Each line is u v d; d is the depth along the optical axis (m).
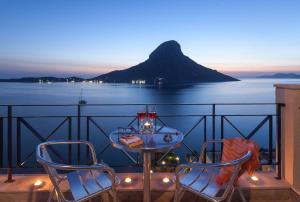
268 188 2.84
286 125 2.99
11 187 2.80
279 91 3.14
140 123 2.76
